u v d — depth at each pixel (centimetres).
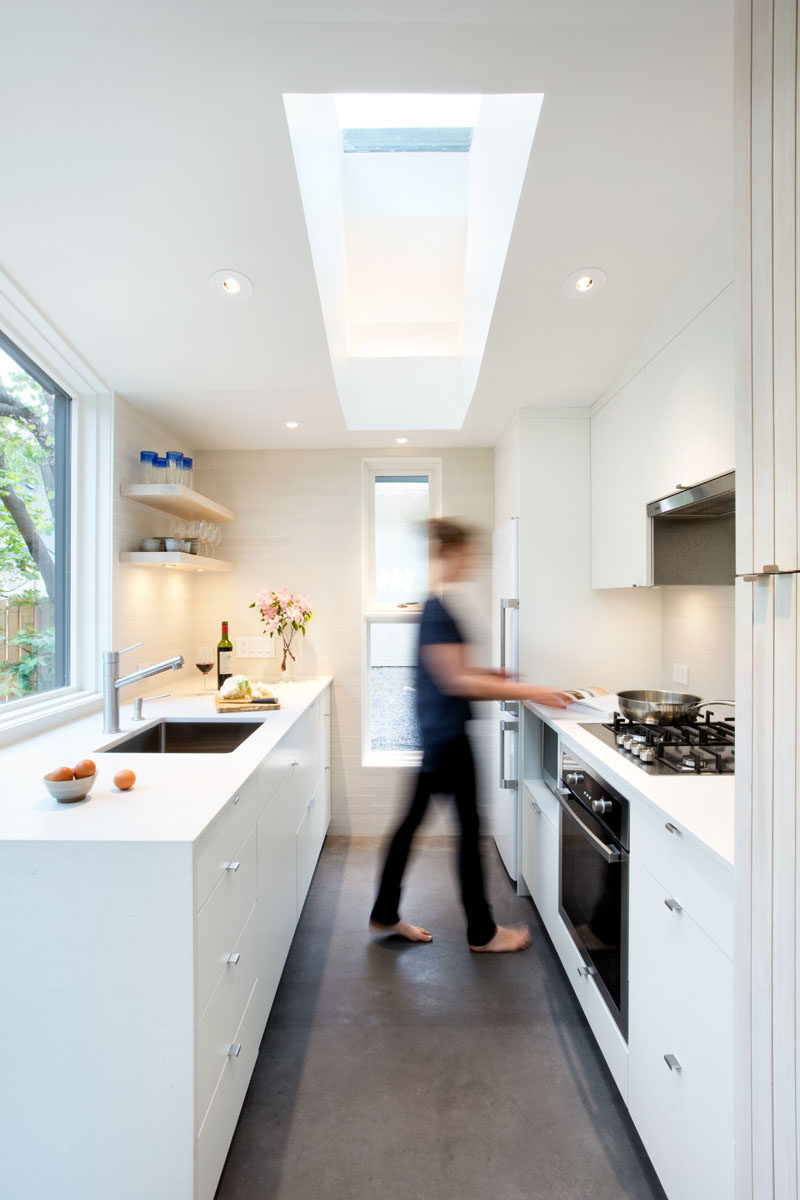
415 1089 151
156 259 165
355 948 213
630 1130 140
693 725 175
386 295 294
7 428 186
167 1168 104
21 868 105
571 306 181
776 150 75
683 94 116
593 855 163
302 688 273
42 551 204
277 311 187
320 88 117
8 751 164
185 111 123
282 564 318
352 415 287
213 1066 115
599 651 250
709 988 101
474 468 319
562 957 192
